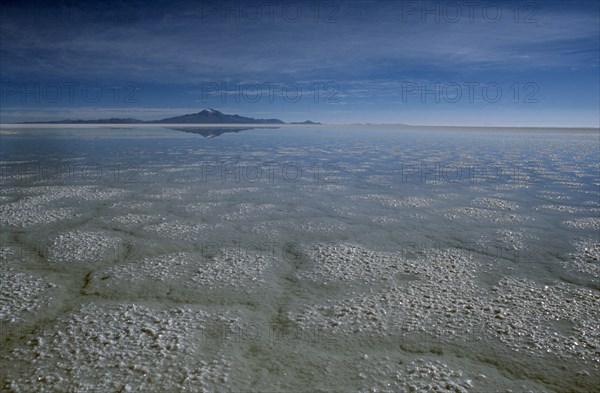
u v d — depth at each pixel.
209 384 2.16
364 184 9.05
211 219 5.78
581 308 3.12
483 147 22.50
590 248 4.59
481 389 2.18
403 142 27.61
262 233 5.12
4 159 13.34
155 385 2.13
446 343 2.63
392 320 2.92
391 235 5.11
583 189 8.48
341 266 3.98
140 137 29.91
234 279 3.63
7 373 2.21
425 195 7.79
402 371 2.33
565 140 32.34
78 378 2.18
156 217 5.82
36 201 6.75
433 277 3.74
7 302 3.09
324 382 2.22
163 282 3.53
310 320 2.91
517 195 7.83
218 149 19.11
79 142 23.16
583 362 2.42
